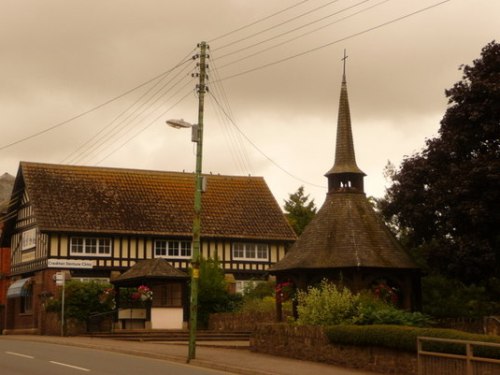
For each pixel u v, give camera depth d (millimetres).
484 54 27828
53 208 47406
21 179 50375
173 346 30016
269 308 38094
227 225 50688
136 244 48125
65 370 20125
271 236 50938
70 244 46562
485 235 26938
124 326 39938
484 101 26734
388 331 20688
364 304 25078
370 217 29516
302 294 26828
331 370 21562
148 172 53156
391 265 27750
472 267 26828
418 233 29453
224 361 23812
